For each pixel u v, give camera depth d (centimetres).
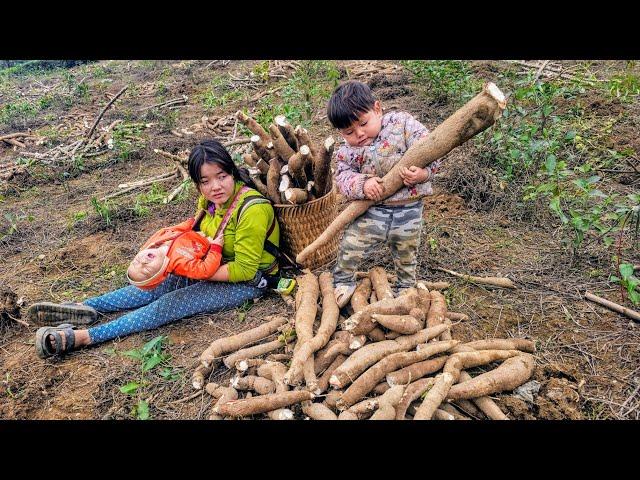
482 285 327
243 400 240
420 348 254
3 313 341
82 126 789
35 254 439
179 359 296
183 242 312
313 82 756
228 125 725
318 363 261
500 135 427
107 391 280
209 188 302
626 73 595
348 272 298
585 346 273
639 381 248
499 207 407
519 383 246
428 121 593
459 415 237
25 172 623
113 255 424
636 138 465
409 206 273
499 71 677
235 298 329
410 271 299
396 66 816
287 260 346
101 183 594
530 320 296
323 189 342
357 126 252
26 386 289
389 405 228
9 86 1108
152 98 921
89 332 310
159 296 339
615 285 312
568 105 543
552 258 344
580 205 383
